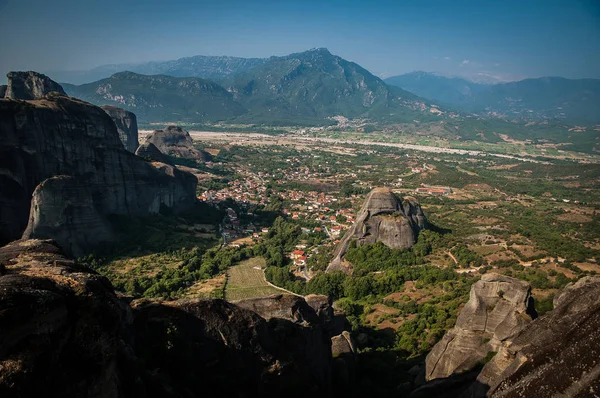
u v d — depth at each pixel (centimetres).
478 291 6084
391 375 6669
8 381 2325
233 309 4569
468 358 5662
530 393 2925
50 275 3189
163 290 10894
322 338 5603
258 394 4334
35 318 2608
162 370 3784
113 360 2983
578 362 2827
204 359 4103
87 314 2991
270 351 4584
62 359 2723
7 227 11738
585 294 3894
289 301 5469
